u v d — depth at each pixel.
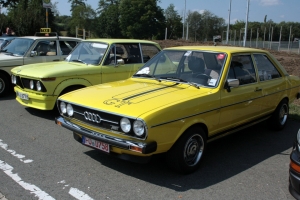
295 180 3.53
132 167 4.57
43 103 6.78
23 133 5.96
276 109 6.24
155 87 4.72
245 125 5.38
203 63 5.02
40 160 4.74
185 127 4.11
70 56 8.16
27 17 24.88
